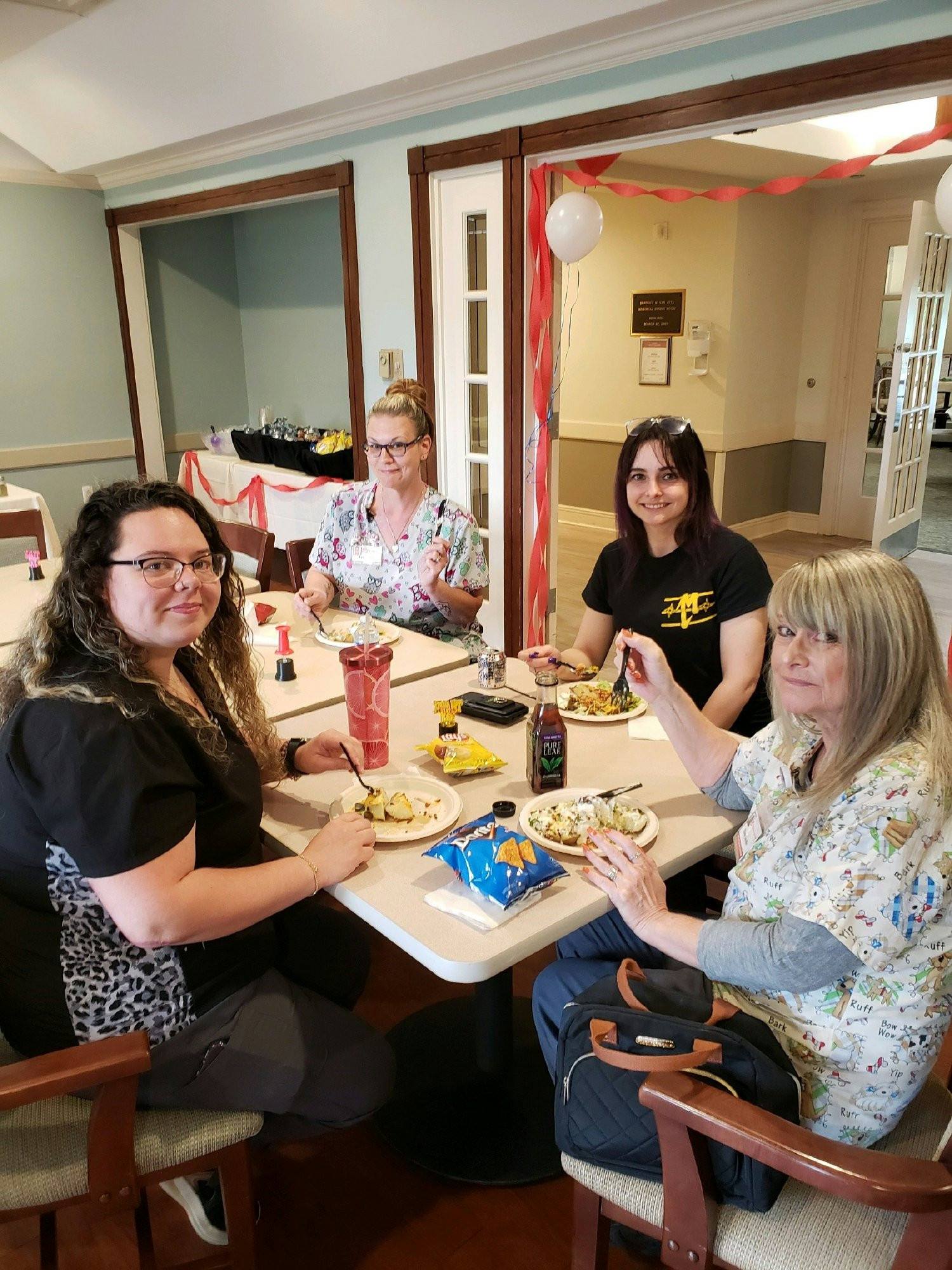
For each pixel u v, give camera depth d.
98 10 3.78
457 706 1.81
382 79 3.51
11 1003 1.23
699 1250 1.09
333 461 5.02
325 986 1.61
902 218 6.06
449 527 2.48
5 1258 1.54
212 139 4.54
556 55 3.12
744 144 4.68
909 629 1.07
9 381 5.56
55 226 5.55
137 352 5.98
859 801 1.07
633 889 1.26
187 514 1.28
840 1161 0.94
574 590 5.59
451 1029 2.00
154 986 1.24
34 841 1.16
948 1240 0.94
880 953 1.03
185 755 1.24
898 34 2.43
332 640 2.30
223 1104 1.26
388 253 4.10
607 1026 1.12
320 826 1.46
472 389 4.04
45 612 1.21
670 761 1.69
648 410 6.68
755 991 1.18
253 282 6.31
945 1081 1.79
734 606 1.96
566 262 3.30
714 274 6.10
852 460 6.67
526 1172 1.67
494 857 1.23
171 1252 1.56
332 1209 1.62
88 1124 1.17
